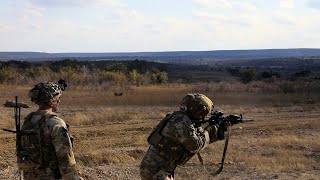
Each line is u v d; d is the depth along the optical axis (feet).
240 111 87.51
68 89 130.11
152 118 76.33
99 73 171.94
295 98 111.55
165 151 16.06
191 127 15.97
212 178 33.22
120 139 53.01
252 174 34.68
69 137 13.51
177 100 107.65
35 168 13.32
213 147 47.03
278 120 75.56
